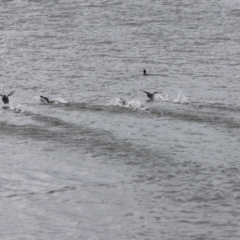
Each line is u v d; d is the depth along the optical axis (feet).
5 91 377.09
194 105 334.65
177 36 569.64
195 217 197.77
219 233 187.32
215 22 639.76
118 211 201.98
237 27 614.75
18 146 268.00
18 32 586.86
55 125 297.53
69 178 230.27
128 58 480.23
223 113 317.22
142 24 626.64
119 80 407.03
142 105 334.03
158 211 201.67
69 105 336.29
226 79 409.90
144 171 236.63
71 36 569.23
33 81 402.52
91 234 186.80
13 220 195.83
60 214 199.93
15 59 473.67
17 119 309.01
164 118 307.58
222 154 255.09
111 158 251.60
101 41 547.90
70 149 263.08
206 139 274.57
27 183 225.35
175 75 422.82
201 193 215.51
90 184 224.33
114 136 279.08
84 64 457.68
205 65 455.22
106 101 346.74
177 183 224.74
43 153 258.78
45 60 470.80
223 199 210.59
